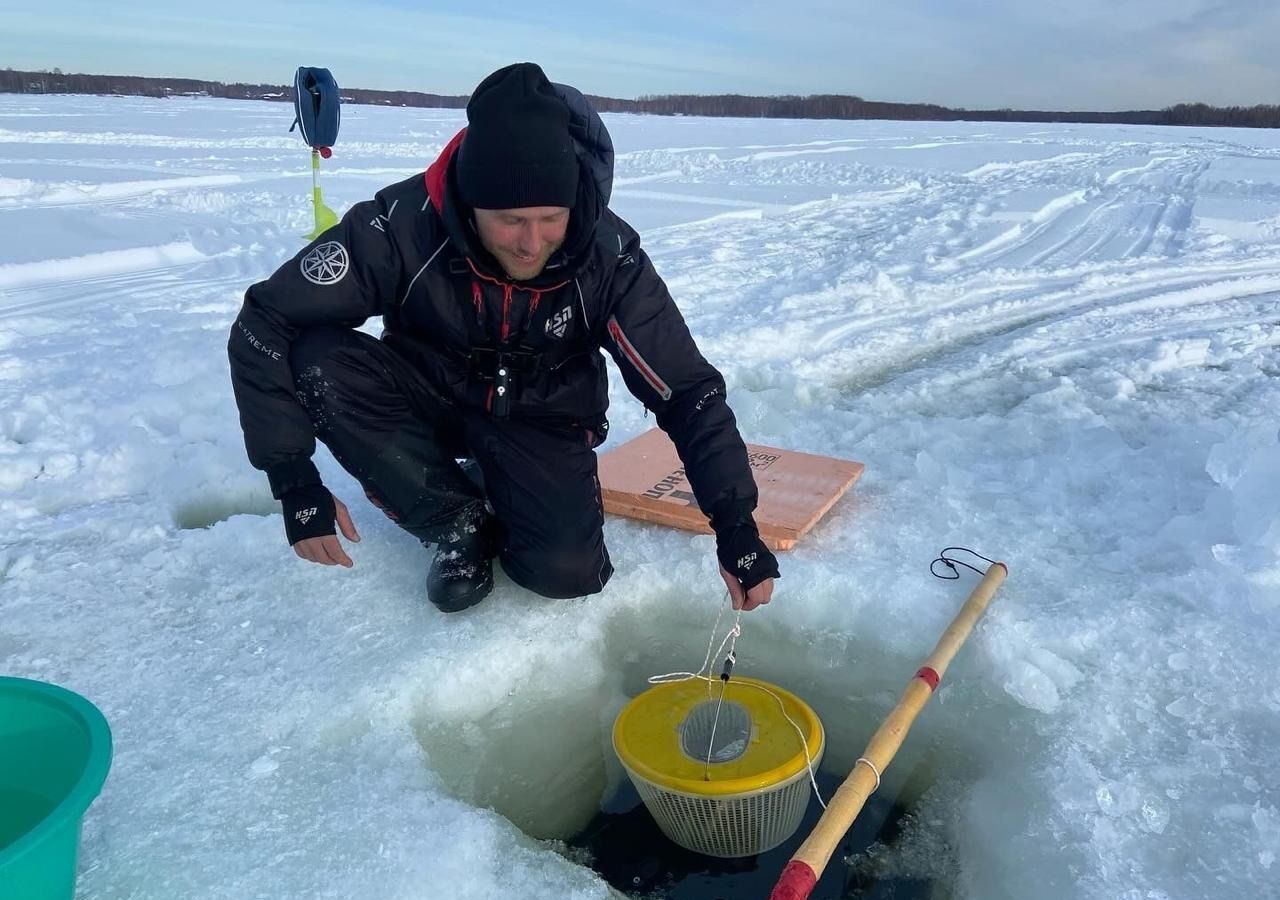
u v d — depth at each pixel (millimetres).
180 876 1448
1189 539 2387
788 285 5895
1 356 4031
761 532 2426
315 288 1874
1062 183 11953
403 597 2250
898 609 2217
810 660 2217
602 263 1925
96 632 2107
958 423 3322
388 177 11461
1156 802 1606
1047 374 4090
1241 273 6152
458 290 1937
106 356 4074
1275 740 1746
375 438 2027
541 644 2117
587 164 1767
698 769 1659
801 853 1355
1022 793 1709
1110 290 5848
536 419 2152
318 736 1795
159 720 1809
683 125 32156
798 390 3859
